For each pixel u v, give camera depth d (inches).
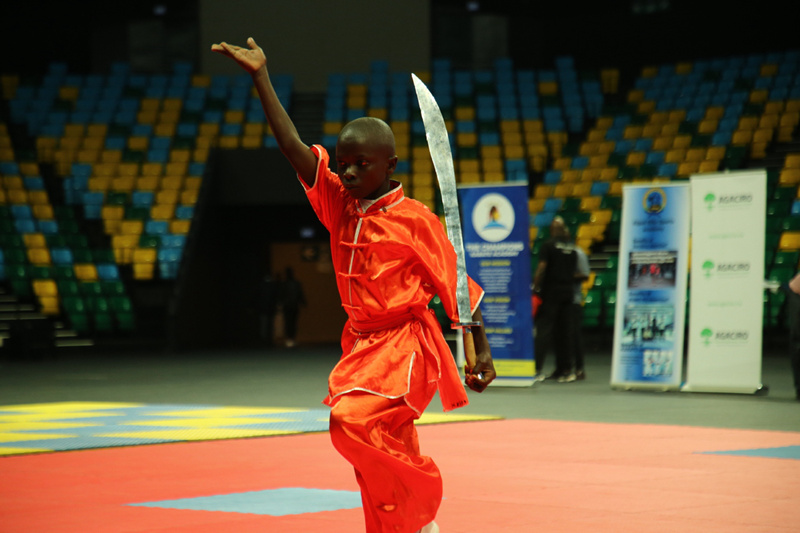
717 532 178.7
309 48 1112.2
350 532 180.1
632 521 188.7
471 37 1183.6
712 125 1003.9
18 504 211.2
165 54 1165.7
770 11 1101.1
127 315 890.1
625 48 1179.3
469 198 531.2
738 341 471.5
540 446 299.3
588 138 1061.1
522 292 518.9
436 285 135.4
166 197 962.1
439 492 135.0
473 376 138.3
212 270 1000.9
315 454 287.7
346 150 136.4
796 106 989.8
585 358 768.3
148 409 428.8
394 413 134.5
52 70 1148.5
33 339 811.4
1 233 907.4
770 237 839.1
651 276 496.7
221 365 720.3
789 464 261.7
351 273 138.8
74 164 1005.2
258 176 979.9
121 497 219.3
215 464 268.7
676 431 335.6
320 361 753.0
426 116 141.3
